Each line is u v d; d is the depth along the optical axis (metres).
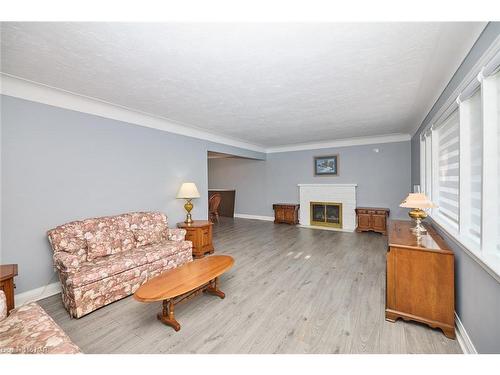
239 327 1.95
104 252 2.64
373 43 1.70
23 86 2.38
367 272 3.09
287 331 1.88
